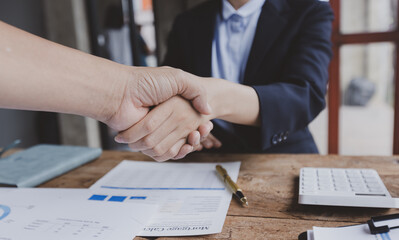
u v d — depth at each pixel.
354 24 6.48
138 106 0.50
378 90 6.42
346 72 6.59
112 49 2.94
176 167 0.67
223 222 0.43
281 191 0.53
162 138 0.54
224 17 0.96
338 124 1.80
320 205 0.47
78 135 2.84
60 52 0.42
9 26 0.40
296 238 0.39
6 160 0.72
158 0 2.30
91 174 0.66
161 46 2.38
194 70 0.99
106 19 2.88
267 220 0.44
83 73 0.43
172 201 0.51
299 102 0.72
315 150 0.94
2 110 2.33
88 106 0.45
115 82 0.47
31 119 2.61
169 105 0.53
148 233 0.41
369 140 4.10
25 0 2.54
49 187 0.60
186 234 0.41
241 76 0.98
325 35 0.89
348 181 0.51
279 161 0.67
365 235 0.37
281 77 0.87
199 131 0.60
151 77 0.49
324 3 0.94
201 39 0.98
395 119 1.74
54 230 0.42
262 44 0.90
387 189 0.51
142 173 0.64
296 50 0.87
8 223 0.44
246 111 0.66
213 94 0.59
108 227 0.42
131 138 0.52
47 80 0.40
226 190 0.54
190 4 2.07
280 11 0.92
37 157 0.73
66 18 2.64
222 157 0.72
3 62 0.37
